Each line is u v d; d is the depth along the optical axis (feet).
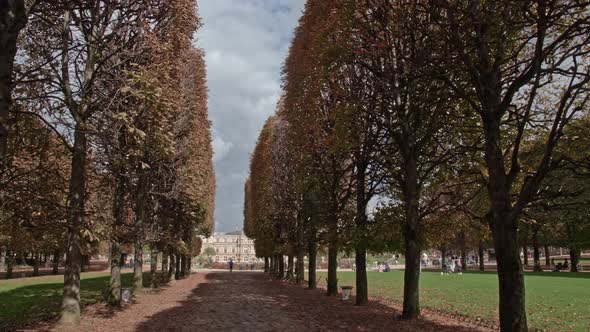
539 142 39.58
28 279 111.65
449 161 47.19
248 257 468.75
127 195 73.77
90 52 45.24
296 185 77.10
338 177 66.33
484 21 26.20
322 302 65.36
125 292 63.87
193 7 64.28
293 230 112.98
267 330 40.29
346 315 50.01
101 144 47.26
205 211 121.29
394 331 38.65
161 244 94.99
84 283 100.37
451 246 208.13
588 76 23.63
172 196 78.48
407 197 45.01
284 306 60.29
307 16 64.39
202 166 100.78
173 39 59.93
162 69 50.67
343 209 64.13
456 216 47.19
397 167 51.55
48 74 39.78
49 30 42.78
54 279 110.42
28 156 41.45
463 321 44.75
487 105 26.63
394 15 36.40
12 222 38.06
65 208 38.78
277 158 115.34
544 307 53.42
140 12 46.88
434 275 140.05
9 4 22.50
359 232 48.62
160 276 131.54
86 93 43.42
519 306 24.50
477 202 46.14
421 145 44.19
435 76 29.25
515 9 25.70
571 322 42.93
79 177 42.45
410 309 44.75
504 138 40.65
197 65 99.71
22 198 35.73
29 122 39.14
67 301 41.34
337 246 52.95
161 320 46.91
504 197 25.72
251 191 182.39
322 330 39.91
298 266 111.96
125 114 39.24
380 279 128.47
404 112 43.96
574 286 80.84
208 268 304.09
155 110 45.80
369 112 45.50
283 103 100.83
